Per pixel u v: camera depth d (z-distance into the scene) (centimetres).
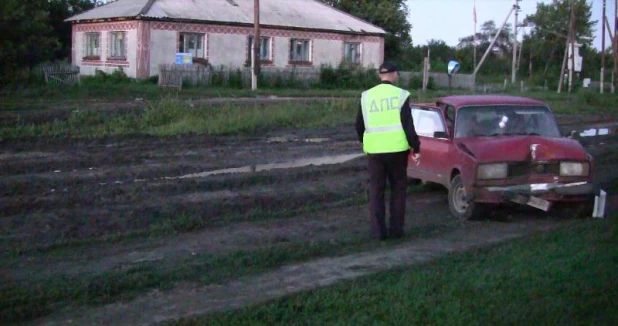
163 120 2311
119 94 3177
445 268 836
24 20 3331
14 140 1889
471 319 666
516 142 1114
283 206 1216
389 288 757
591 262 846
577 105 4016
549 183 1096
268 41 4691
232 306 722
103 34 4378
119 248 941
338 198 1295
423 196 1331
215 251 929
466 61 7838
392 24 6347
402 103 980
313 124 2517
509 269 823
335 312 690
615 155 1888
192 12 4372
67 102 2681
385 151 983
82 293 754
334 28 4978
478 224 1103
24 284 784
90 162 1611
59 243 949
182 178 1438
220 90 3791
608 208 1214
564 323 658
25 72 3250
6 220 1070
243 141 2070
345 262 886
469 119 1202
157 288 779
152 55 4169
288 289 777
